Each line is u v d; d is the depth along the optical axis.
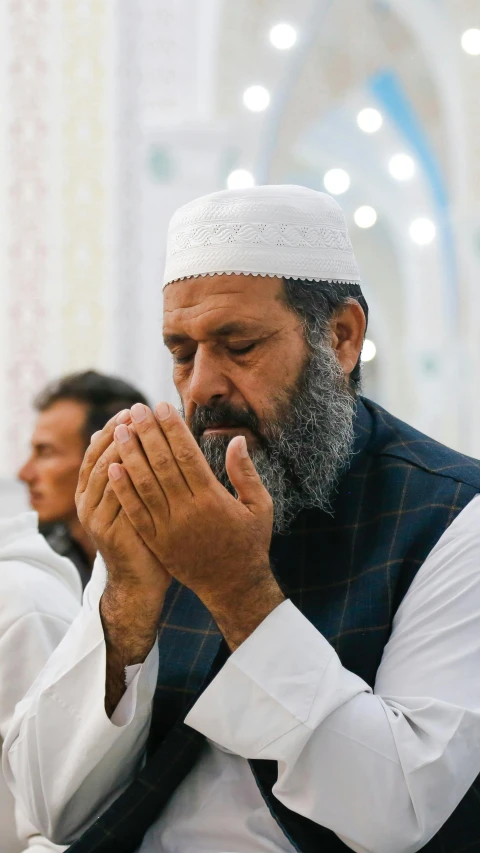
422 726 1.45
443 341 6.38
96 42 5.00
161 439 1.44
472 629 1.53
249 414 1.66
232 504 1.46
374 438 1.82
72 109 4.99
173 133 5.49
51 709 1.61
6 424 4.90
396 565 1.61
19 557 2.11
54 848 1.78
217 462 1.66
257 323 1.66
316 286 1.73
